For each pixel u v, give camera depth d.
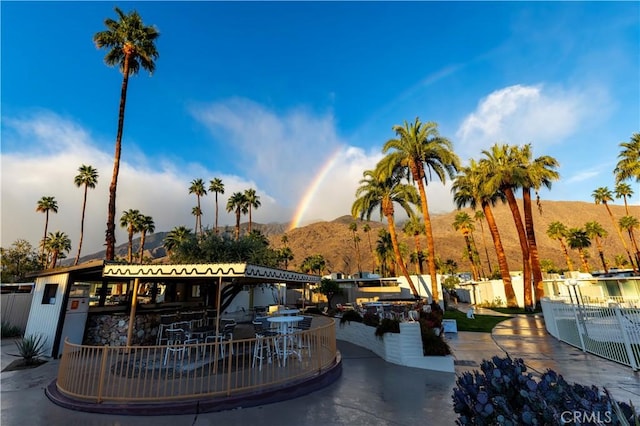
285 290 36.03
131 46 21.33
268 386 6.11
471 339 13.48
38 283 12.02
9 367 8.99
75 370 6.05
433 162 23.86
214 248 19.19
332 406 5.62
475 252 75.81
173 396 5.57
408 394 6.25
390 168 24.16
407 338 8.90
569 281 11.96
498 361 3.16
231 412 5.37
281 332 8.51
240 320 20.19
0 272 33.16
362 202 27.89
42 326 10.87
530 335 14.36
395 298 19.59
